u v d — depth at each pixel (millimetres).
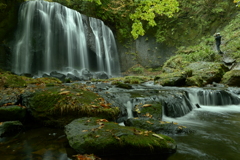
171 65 12906
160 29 19828
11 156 2262
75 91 4289
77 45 15734
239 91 6844
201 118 4590
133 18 7773
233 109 5645
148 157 2359
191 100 6059
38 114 3602
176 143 2740
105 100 4262
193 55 13516
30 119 3723
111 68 18547
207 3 18656
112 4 18984
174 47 19156
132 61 19656
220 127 3791
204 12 18656
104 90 6137
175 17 19500
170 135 3113
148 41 20000
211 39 15391
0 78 5500
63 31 14961
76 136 2551
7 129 3018
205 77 9281
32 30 13656
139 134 2615
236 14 16906
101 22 18203
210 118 4586
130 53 19891
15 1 13516
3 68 11945
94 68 17016
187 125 3939
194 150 2592
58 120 3484
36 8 13797
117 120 3791
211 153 2508
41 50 13875
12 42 12750
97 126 2812
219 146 2748
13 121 3219
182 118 4590
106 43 18281
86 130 2672
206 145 2777
